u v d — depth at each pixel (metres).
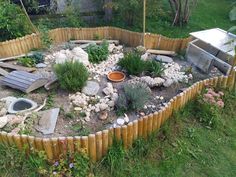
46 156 4.12
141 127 4.52
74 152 4.13
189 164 4.56
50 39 7.02
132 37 7.33
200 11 9.92
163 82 5.86
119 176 4.22
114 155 4.27
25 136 4.05
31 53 6.71
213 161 4.66
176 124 5.09
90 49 6.72
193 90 5.40
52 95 5.45
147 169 4.39
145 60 6.36
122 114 5.06
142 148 4.52
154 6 7.99
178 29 8.63
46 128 4.64
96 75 6.12
